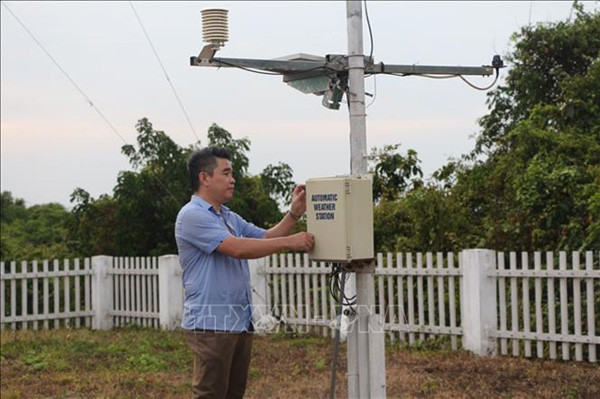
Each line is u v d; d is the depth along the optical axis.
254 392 8.55
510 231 11.16
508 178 11.99
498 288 9.95
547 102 13.30
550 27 13.23
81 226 17.58
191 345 5.56
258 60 5.46
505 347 9.77
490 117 14.02
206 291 5.48
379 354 5.50
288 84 5.75
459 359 9.61
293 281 11.94
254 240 5.39
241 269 5.62
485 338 9.84
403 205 13.02
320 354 10.44
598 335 9.23
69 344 11.77
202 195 5.65
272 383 8.96
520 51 13.37
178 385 9.02
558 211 10.62
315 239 5.37
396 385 8.46
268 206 16.83
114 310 13.84
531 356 9.59
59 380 9.37
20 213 25.66
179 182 16.78
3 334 12.56
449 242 11.95
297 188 5.81
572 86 11.98
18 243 19.39
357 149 5.51
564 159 11.12
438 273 10.38
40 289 14.32
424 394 8.08
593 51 13.02
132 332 13.01
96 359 10.79
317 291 11.67
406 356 9.93
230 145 17.27
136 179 16.61
